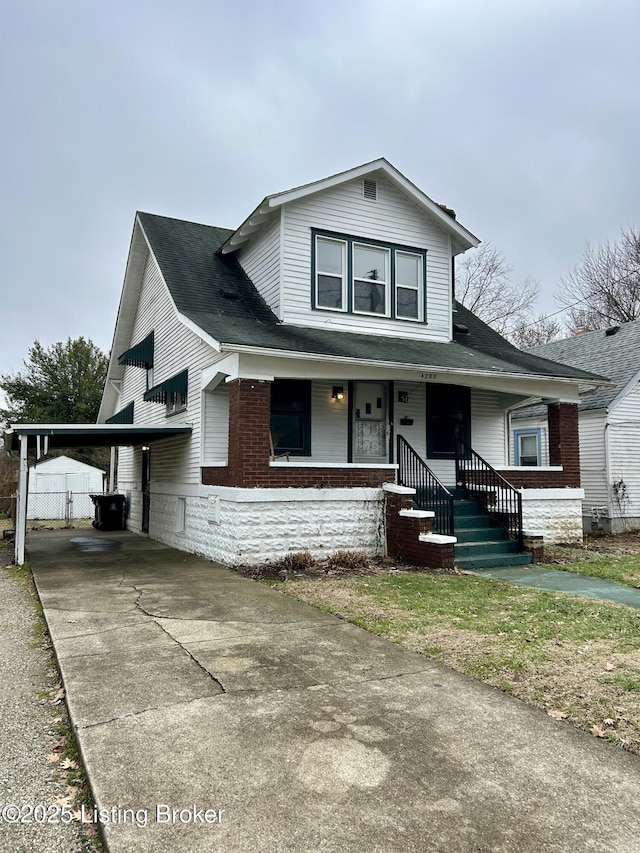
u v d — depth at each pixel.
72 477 24.88
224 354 9.90
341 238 11.82
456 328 13.95
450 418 12.90
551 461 12.30
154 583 8.10
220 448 11.09
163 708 3.77
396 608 6.52
